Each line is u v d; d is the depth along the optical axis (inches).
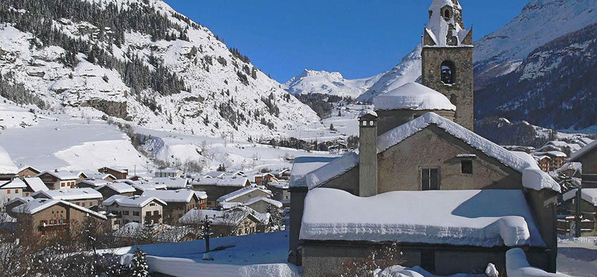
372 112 1110.4
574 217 1640.0
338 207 1050.1
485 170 1081.4
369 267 937.5
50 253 1365.7
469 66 1617.9
